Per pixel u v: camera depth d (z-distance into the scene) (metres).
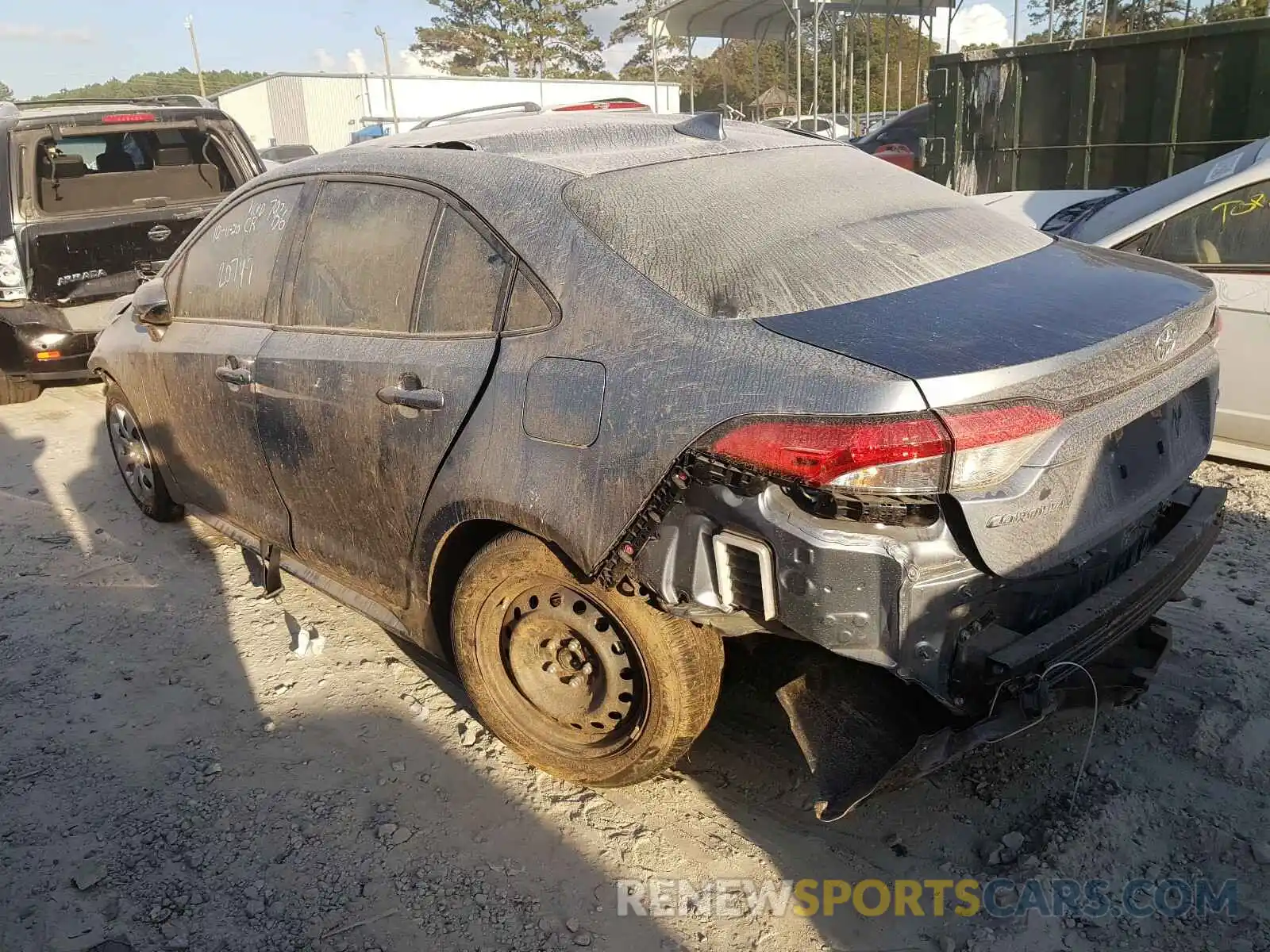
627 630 2.57
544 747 2.94
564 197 2.73
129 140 7.79
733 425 2.19
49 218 6.76
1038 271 2.72
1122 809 2.72
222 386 3.71
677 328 2.38
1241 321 4.62
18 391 7.24
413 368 2.92
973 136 11.01
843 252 2.59
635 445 2.35
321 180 3.45
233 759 3.18
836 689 2.50
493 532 2.94
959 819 2.77
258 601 4.20
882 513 2.09
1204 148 9.05
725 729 3.19
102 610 4.17
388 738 3.26
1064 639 2.29
